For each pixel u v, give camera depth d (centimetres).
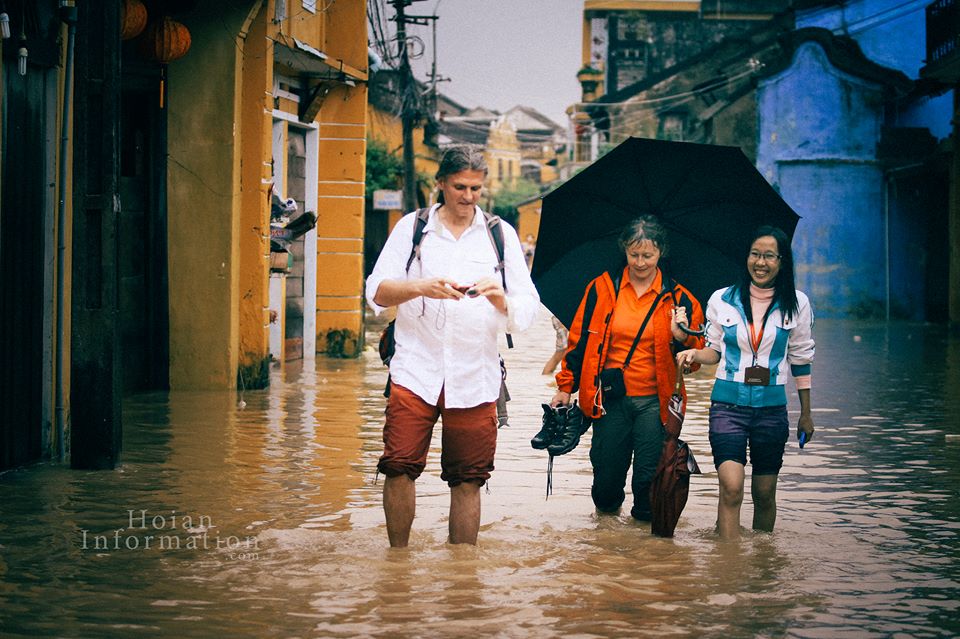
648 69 6638
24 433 736
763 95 3059
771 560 526
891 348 1902
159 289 1159
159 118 1147
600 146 5506
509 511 634
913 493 690
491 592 466
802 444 593
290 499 650
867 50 3306
